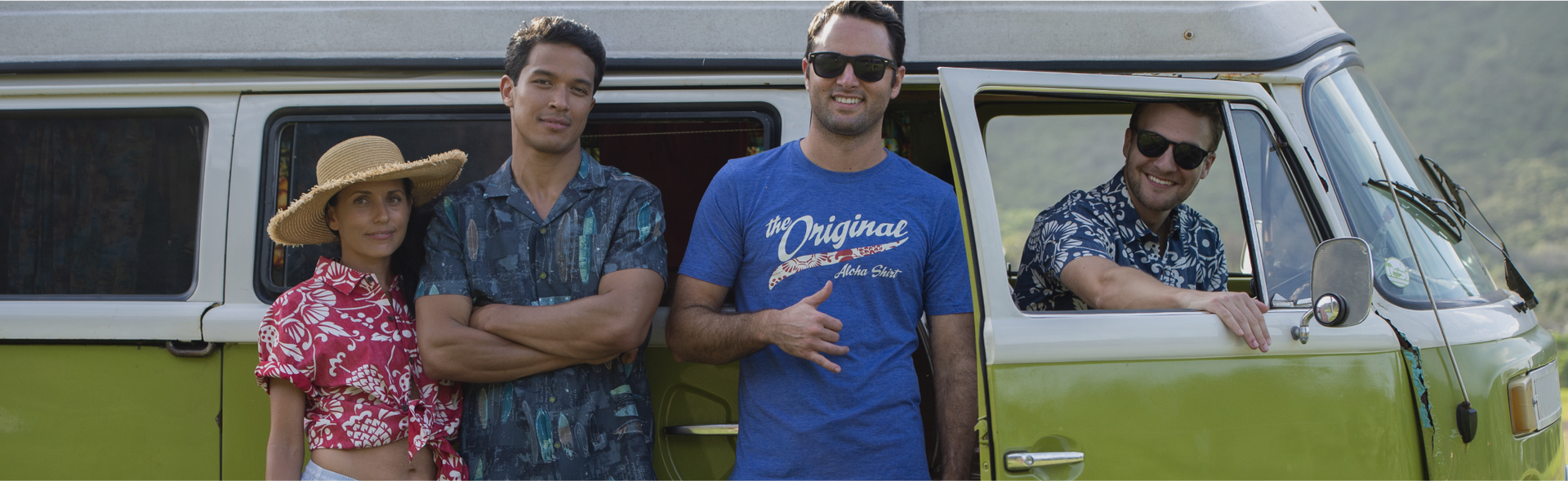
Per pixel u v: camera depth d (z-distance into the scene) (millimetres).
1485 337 2422
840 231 2154
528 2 2594
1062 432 2080
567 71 2180
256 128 2559
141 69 2576
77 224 2590
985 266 2092
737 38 2574
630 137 2670
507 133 2596
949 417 2184
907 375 2162
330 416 2078
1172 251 2504
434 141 2596
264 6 2588
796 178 2203
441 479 2186
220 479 2482
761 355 2207
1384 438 2178
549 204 2279
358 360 2082
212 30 2580
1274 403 2145
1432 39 31703
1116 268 2197
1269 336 2133
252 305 2508
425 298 2172
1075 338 2105
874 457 2096
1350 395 2174
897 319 2176
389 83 2553
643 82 2549
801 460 2098
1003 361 2078
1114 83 2248
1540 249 18688
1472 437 2268
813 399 2115
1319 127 2502
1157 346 2125
